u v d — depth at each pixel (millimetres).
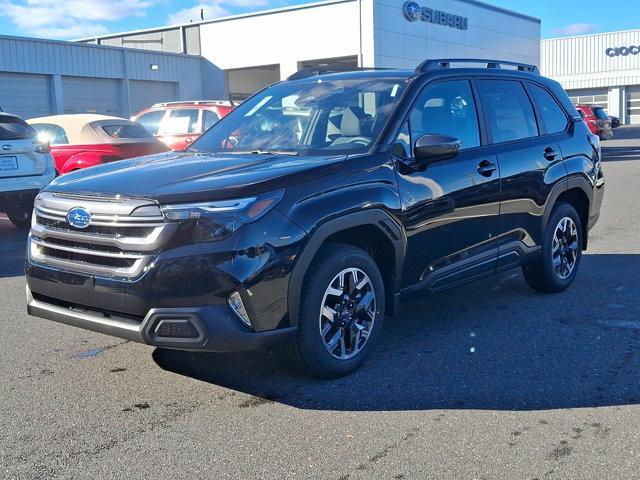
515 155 5559
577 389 4152
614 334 5156
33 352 4941
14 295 6703
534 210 5777
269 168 4117
